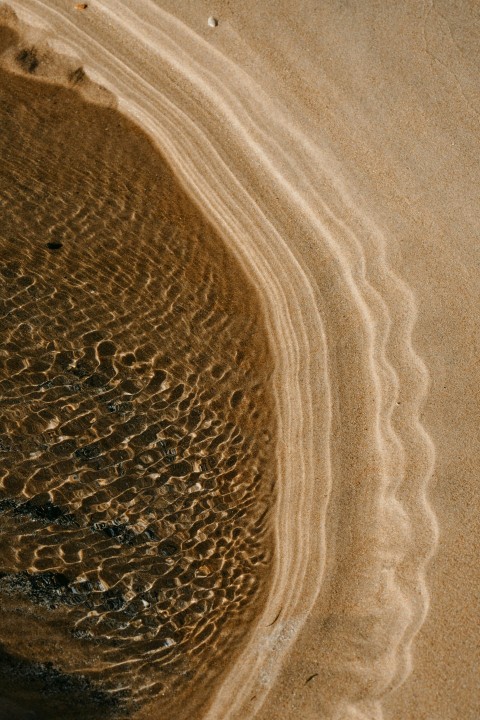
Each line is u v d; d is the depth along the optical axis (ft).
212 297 24.50
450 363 21.90
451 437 20.56
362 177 25.46
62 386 21.11
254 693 17.44
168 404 21.97
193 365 22.89
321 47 27.48
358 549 19.42
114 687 17.19
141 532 19.71
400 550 18.94
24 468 19.47
